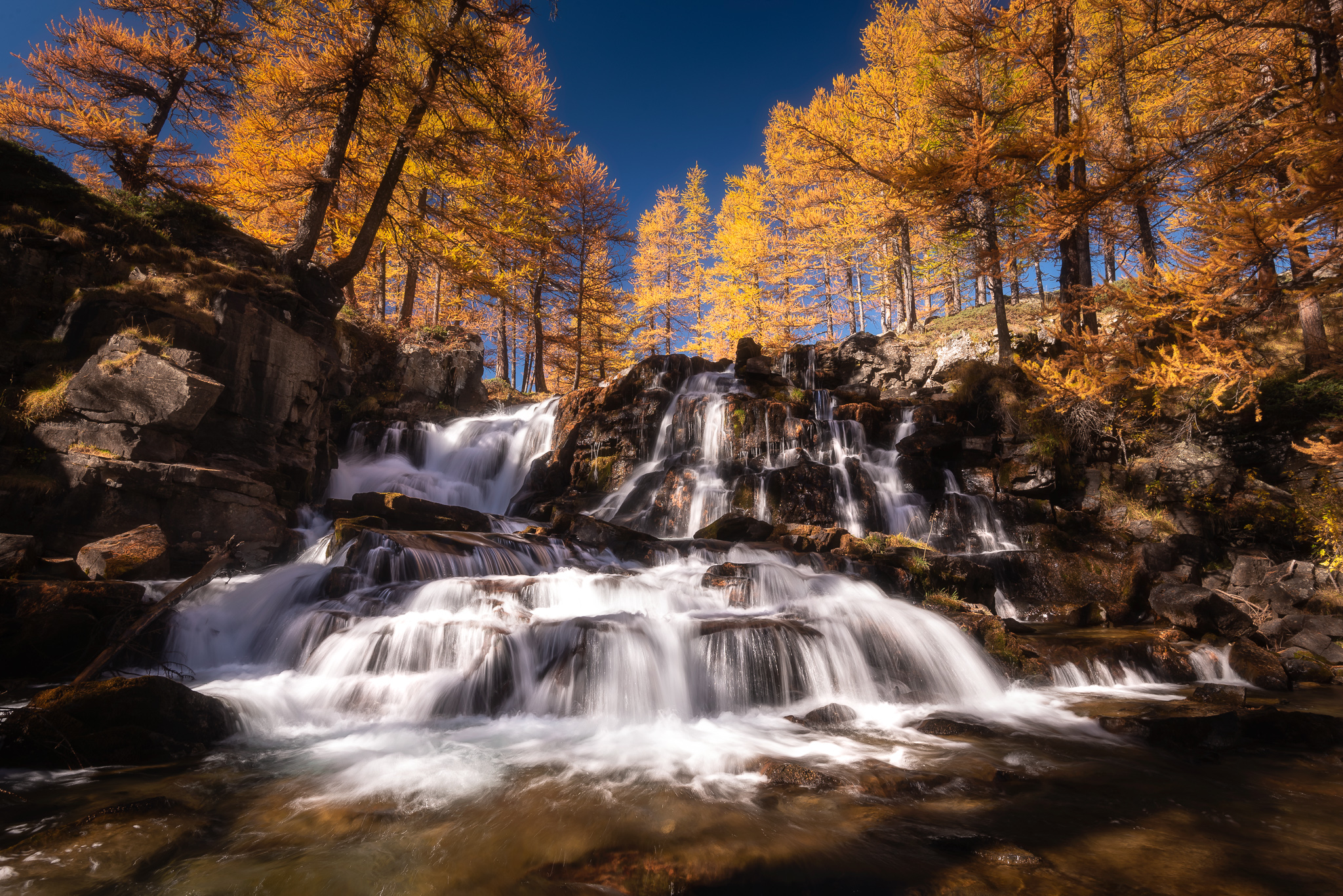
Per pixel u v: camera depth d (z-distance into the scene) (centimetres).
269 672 688
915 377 2222
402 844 354
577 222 3039
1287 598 1011
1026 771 484
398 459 1747
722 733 577
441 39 1545
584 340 3503
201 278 1141
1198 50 1128
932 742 559
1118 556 1195
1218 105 1105
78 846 340
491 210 2052
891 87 2662
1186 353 863
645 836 366
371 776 462
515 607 756
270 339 1167
